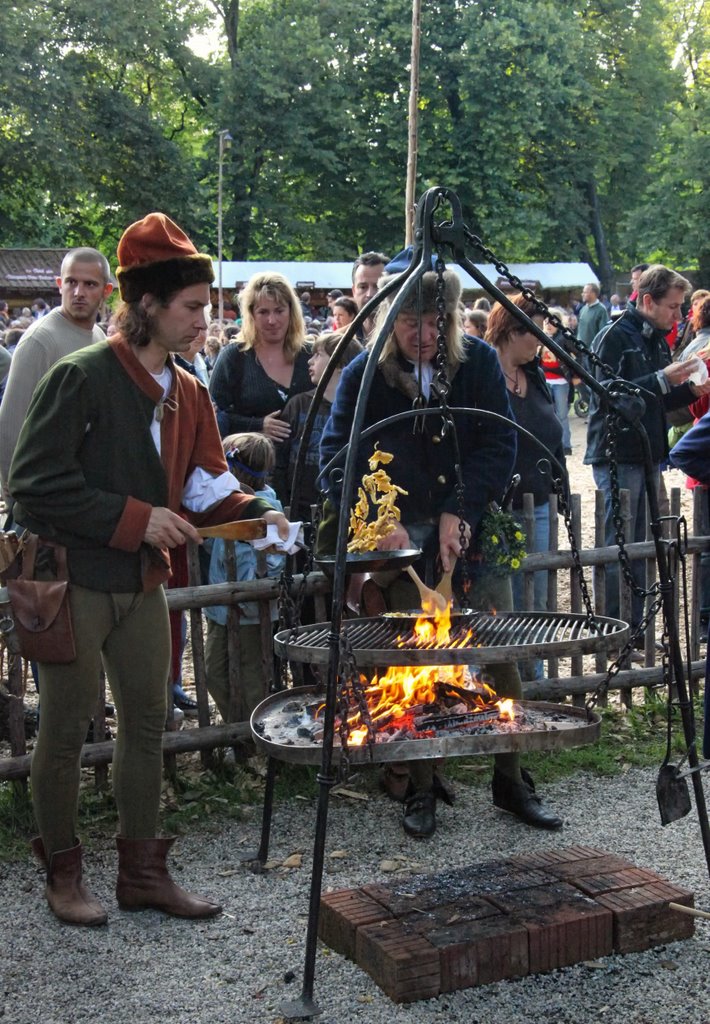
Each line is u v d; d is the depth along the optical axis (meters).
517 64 36.53
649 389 5.50
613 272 41.34
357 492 3.79
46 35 32.75
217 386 5.16
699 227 38.06
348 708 3.02
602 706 5.02
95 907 3.23
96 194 36.31
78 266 4.50
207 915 3.24
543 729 3.07
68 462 3.00
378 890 3.12
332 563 3.33
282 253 39.12
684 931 3.04
